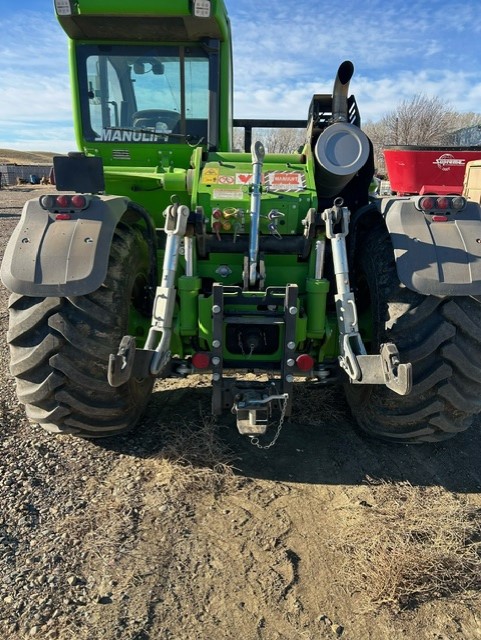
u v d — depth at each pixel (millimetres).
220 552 2291
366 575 2154
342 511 2564
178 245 2604
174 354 2961
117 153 3977
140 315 3229
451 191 10914
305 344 2996
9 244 2533
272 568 2207
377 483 2797
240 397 2658
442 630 1946
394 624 1965
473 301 2621
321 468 2918
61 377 2574
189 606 2018
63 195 2568
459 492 2756
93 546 2295
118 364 2266
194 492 2682
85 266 2428
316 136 3555
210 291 3057
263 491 2713
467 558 2238
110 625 1919
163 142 3920
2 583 2080
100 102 3891
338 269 2611
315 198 2957
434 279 2492
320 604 2041
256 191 2713
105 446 3051
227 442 3135
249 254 2850
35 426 3240
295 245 2945
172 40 3723
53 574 2135
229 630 1922
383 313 2719
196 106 3895
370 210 3113
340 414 3502
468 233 2605
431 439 2979
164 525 2443
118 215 2697
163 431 3219
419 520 2465
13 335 2541
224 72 3828
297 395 3709
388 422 2859
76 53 3785
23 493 2617
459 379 2689
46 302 2508
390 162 11375
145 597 2047
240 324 2758
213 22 3439
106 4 3303
